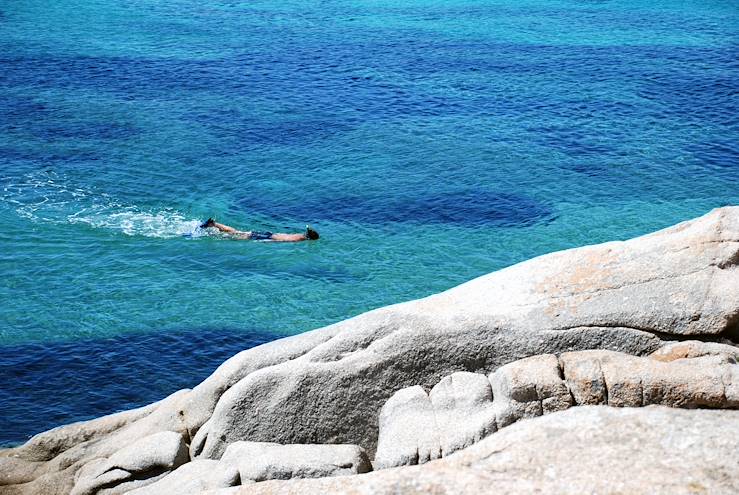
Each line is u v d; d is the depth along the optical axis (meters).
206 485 12.45
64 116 50.97
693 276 12.62
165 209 38.94
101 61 62.62
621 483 9.12
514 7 83.69
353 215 38.62
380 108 53.47
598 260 13.34
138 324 28.78
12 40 67.25
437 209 39.16
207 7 81.62
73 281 31.77
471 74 60.81
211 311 29.83
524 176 42.97
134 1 82.69
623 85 58.31
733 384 11.26
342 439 13.31
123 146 46.47
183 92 56.25
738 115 52.56
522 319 12.93
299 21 76.62
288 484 10.13
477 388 12.49
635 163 44.78
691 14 80.69
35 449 16.30
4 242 34.75
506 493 9.23
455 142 47.69
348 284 32.12
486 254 34.78
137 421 16.08
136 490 13.29
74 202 39.12
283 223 37.97
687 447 9.67
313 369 13.38
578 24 76.44
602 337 12.61
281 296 31.08
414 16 79.25
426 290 31.81
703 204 39.94
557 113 52.62
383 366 13.17
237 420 13.66
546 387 11.89
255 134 48.72
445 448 11.84
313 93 56.34
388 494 9.55
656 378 11.54
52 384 25.25
